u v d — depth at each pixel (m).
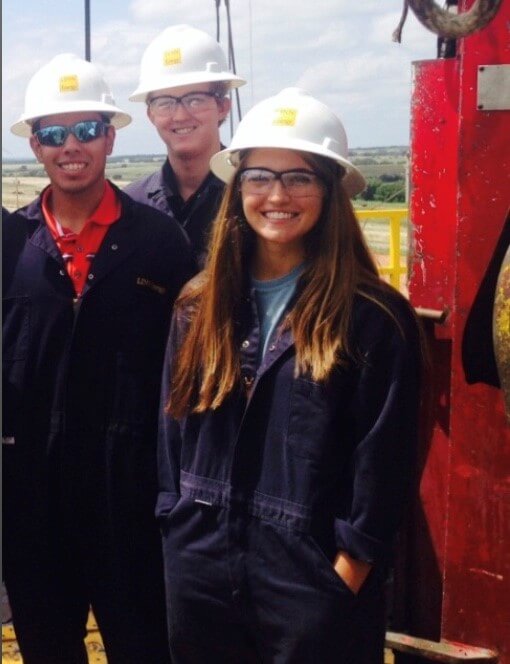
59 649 2.99
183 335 2.54
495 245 2.61
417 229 2.82
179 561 2.46
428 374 2.82
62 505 2.86
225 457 2.40
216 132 3.72
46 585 2.92
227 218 2.48
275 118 2.41
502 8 2.50
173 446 2.54
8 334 2.85
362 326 2.31
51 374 2.84
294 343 2.33
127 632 2.92
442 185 2.77
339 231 2.38
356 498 2.31
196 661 2.51
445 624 2.84
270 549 2.33
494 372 2.69
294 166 2.37
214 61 3.69
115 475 2.84
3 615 3.66
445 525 2.90
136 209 2.92
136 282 2.85
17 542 2.90
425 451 2.91
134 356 2.84
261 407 2.36
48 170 2.86
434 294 2.82
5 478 2.89
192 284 2.58
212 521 2.40
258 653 2.44
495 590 2.77
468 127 2.59
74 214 2.87
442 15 2.29
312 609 2.29
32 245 2.85
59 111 2.84
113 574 2.88
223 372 2.40
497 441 2.71
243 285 2.47
